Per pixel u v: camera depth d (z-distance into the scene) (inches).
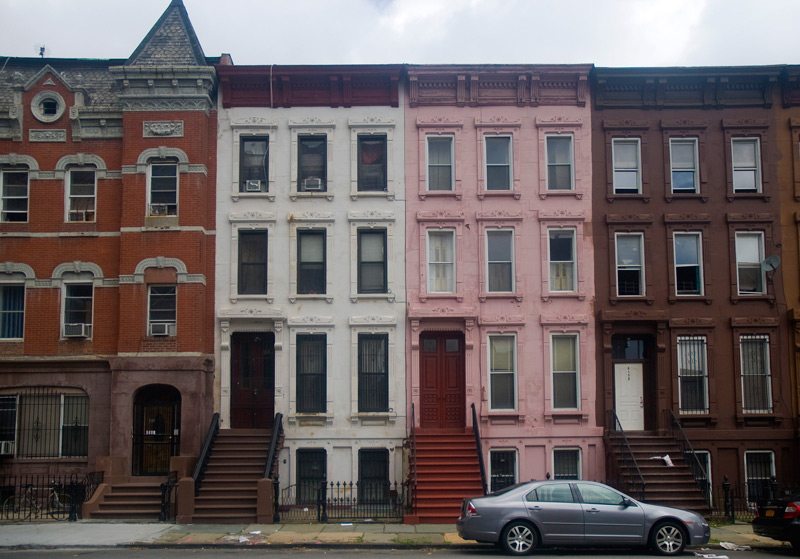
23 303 920.9
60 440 895.7
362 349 920.9
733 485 894.4
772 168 956.0
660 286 936.3
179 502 765.3
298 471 895.7
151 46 943.0
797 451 908.6
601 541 600.1
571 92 960.9
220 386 901.2
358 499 881.5
